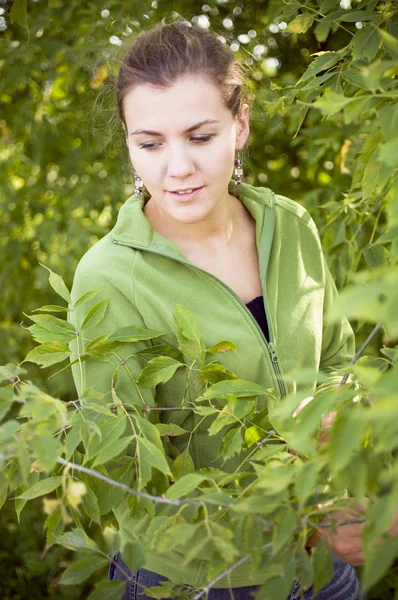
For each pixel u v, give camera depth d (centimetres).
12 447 87
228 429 116
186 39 117
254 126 232
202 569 123
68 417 100
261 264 132
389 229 100
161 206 123
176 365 115
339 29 212
